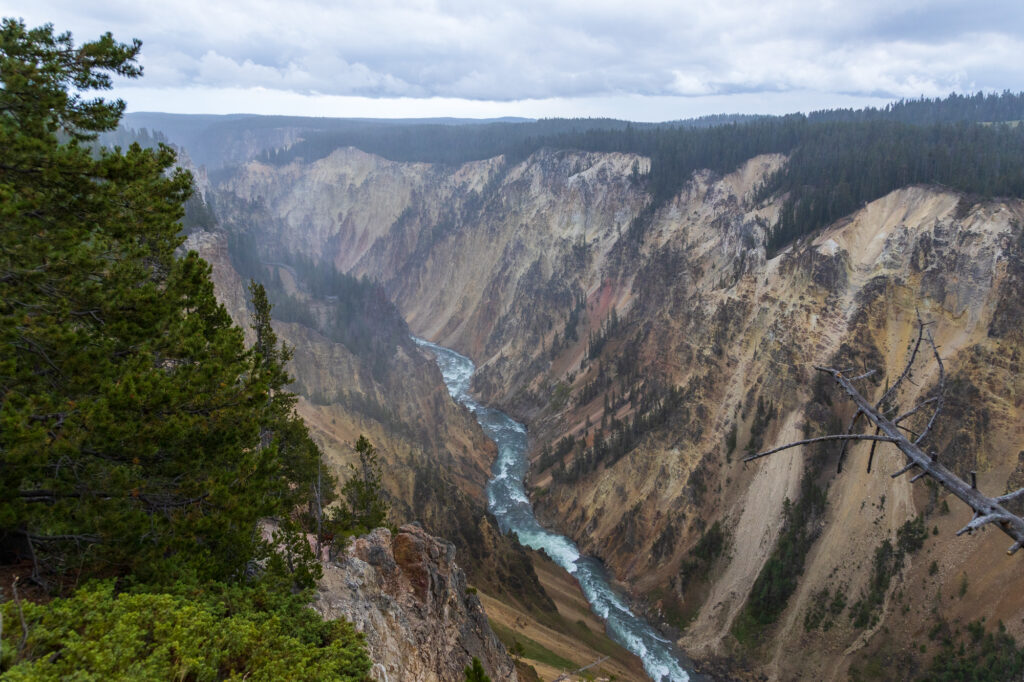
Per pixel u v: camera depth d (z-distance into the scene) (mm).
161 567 14680
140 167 16906
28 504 13203
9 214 13859
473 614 32125
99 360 14797
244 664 13016
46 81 15453
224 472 16625
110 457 14750
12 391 13445
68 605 12195
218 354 17828
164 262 18656
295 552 21016
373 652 20125
